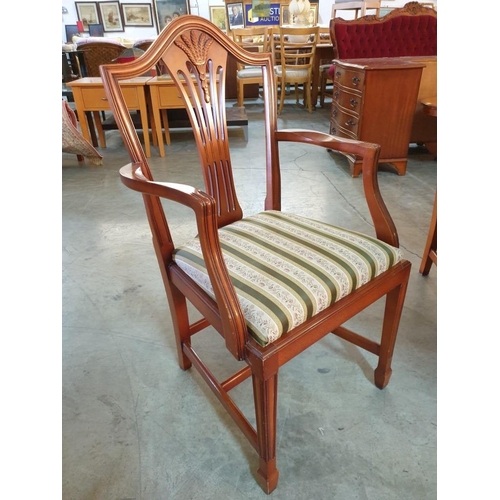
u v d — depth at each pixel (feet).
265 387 2.18
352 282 2.46
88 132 10.55
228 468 2.86
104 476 2.84
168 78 9.90
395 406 3.29
